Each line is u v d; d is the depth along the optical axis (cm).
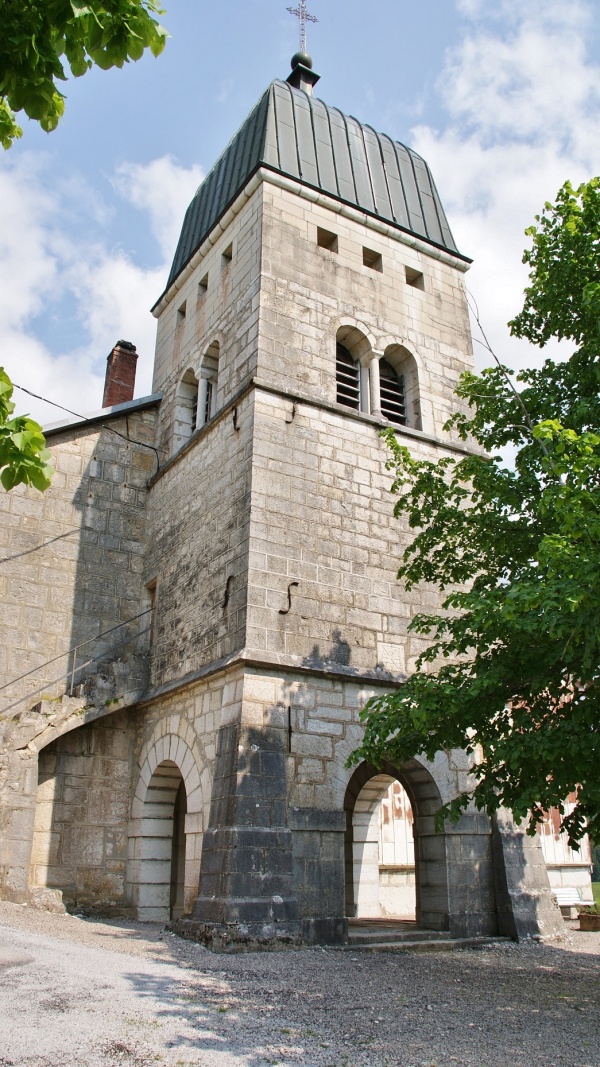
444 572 1295
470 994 970
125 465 2028
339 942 1310
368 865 1923
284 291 1747
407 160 2219
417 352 1925
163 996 823
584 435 884
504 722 1046
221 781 1340
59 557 1867
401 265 1995
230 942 1168
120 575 1930
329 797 1392
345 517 1627
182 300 2150
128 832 1747
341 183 1970
